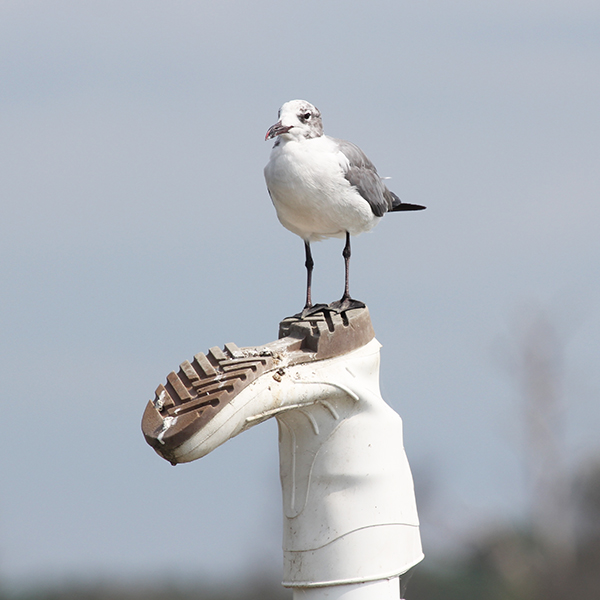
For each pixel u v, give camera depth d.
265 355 9.73
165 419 9.02
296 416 10.09
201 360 9.48
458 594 36.31
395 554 10.30
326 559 10.10
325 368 9.98
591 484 38.47
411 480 10.70
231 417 9.11
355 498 10.12
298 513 10.23
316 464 10.16
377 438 10.24
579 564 37.28
